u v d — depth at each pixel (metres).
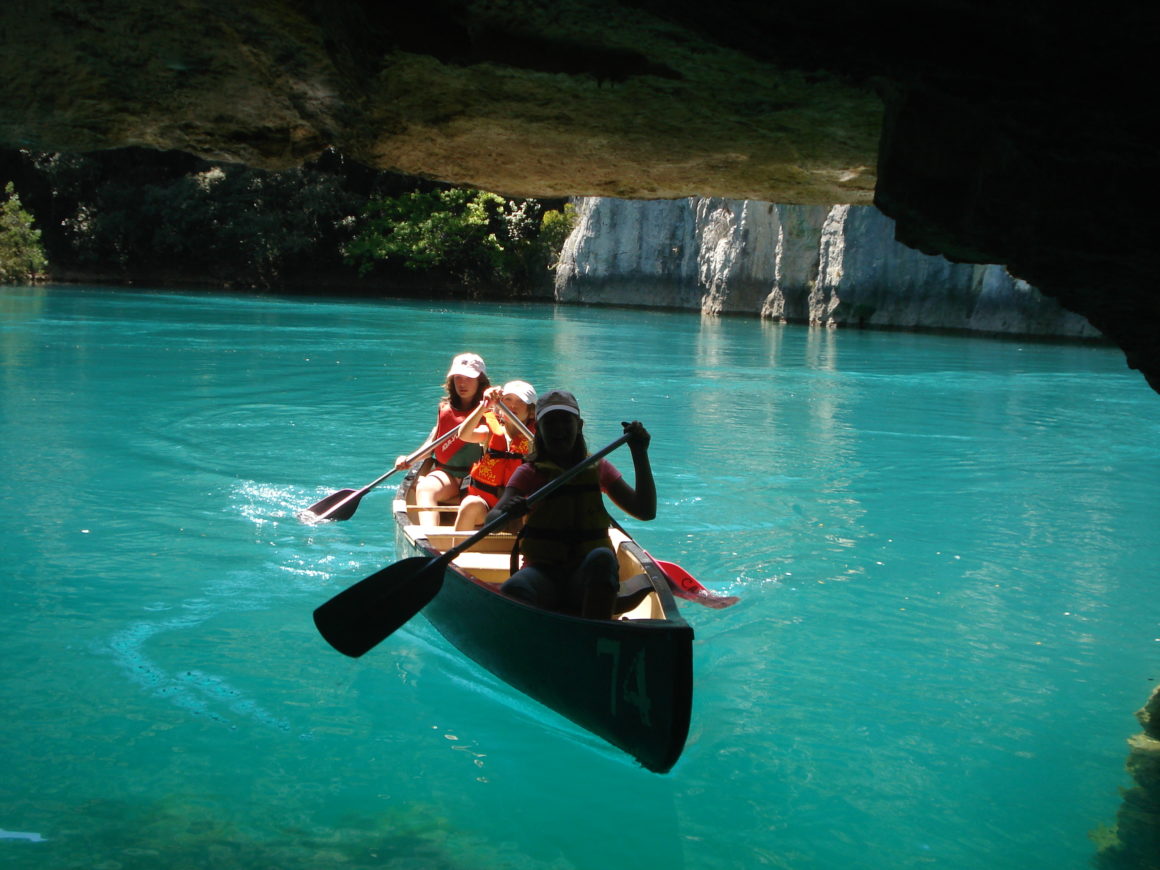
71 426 10.37
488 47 3.86
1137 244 3.49
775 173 5.45
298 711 4.46
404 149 5.29
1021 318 25.94
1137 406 14.45
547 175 5.69
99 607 5.54
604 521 4.70
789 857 3.48
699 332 26.28
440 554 4.82
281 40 4.09
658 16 3.35
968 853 3.50
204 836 3.47
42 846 3.36
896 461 10.10
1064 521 7.90
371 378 14.78
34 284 35.75
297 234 39.25
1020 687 4.85
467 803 3.78
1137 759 4.16
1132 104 2.90
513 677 4.66
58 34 4.09
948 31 2.93
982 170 3.60
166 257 39.22
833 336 25.89
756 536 7.26
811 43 3.24
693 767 4.07
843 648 5.29
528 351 19.83
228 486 8.23
